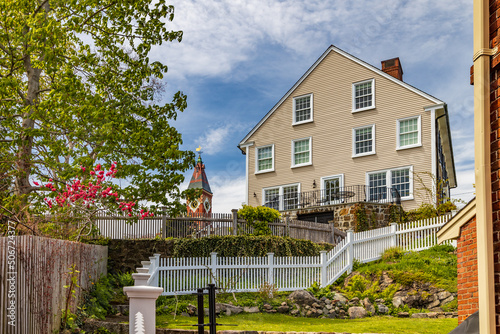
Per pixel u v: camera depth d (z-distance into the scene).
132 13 17.34
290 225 22.17
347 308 16.03
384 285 17.42
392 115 29.89
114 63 17.94
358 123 31.02
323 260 18.72
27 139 15.75
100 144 15.88
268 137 34.25
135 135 16.17
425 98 28.84
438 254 19.70
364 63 31.27
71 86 15.14
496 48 4.60
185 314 14.83
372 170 29.97
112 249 18.08
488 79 4.70
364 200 29.70
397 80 29.94
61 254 12.25
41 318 10.77
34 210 16.30
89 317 12.87
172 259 16.53
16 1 15.06
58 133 15.80
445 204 26.12
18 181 15.73
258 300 16.09
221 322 13.95
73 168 15.08
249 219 20.75
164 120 17.67
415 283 16.84
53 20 14.66
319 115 32.56
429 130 28.48
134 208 16.73
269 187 33.50
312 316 15.52
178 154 16.62
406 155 29.00
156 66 18.42
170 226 19.33
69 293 12.01
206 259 17.03
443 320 13.97
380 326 13.05
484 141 4.63
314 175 31.97
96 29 17.89
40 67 16.03
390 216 27.67
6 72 18.20
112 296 15.40
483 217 4.56
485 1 4.80
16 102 16.59
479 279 4.61
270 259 17.69
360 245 20.45
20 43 15.59
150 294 5.68
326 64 32.91
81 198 15.30
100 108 15.43
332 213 28.64
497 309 4.43
